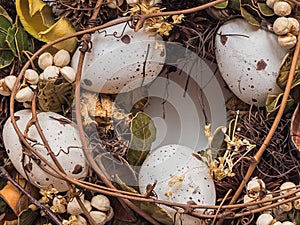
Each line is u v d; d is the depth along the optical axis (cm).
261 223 29
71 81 30
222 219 29
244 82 30
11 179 30
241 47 30
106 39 30
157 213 29
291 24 29
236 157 30
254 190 29
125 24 30
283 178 30
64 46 30
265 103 30
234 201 29
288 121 30
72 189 29
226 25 30
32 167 30
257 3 29
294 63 28
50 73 30
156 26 30
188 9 29
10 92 30
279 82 29
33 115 29
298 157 30
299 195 28
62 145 30
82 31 29
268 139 29
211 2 29
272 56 29
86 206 30
